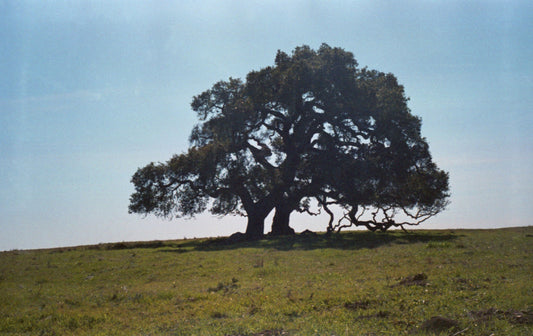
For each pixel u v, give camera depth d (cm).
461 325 886
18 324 1177
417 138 4222
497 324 870
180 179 4272
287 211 4438
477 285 1197
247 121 4388
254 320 1038
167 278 1933
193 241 4344
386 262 1906
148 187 4234
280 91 4231
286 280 1623
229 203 4456
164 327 1050
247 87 4378
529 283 1177
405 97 4300
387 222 4269
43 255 3069
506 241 2545
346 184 4212
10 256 3094
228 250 2978
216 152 4203
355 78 4372
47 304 1466
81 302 1454
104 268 2308
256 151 4559
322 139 4541
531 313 912
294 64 4297
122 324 1116
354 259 2117
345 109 4269
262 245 3234
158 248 3472
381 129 4188
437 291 1166
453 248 2253
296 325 975
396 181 4162
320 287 1395
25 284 1942
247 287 1523
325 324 966
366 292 1220
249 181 4222
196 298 1366
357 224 4331
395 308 1043
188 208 4244
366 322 968
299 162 4512
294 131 4488
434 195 4153
